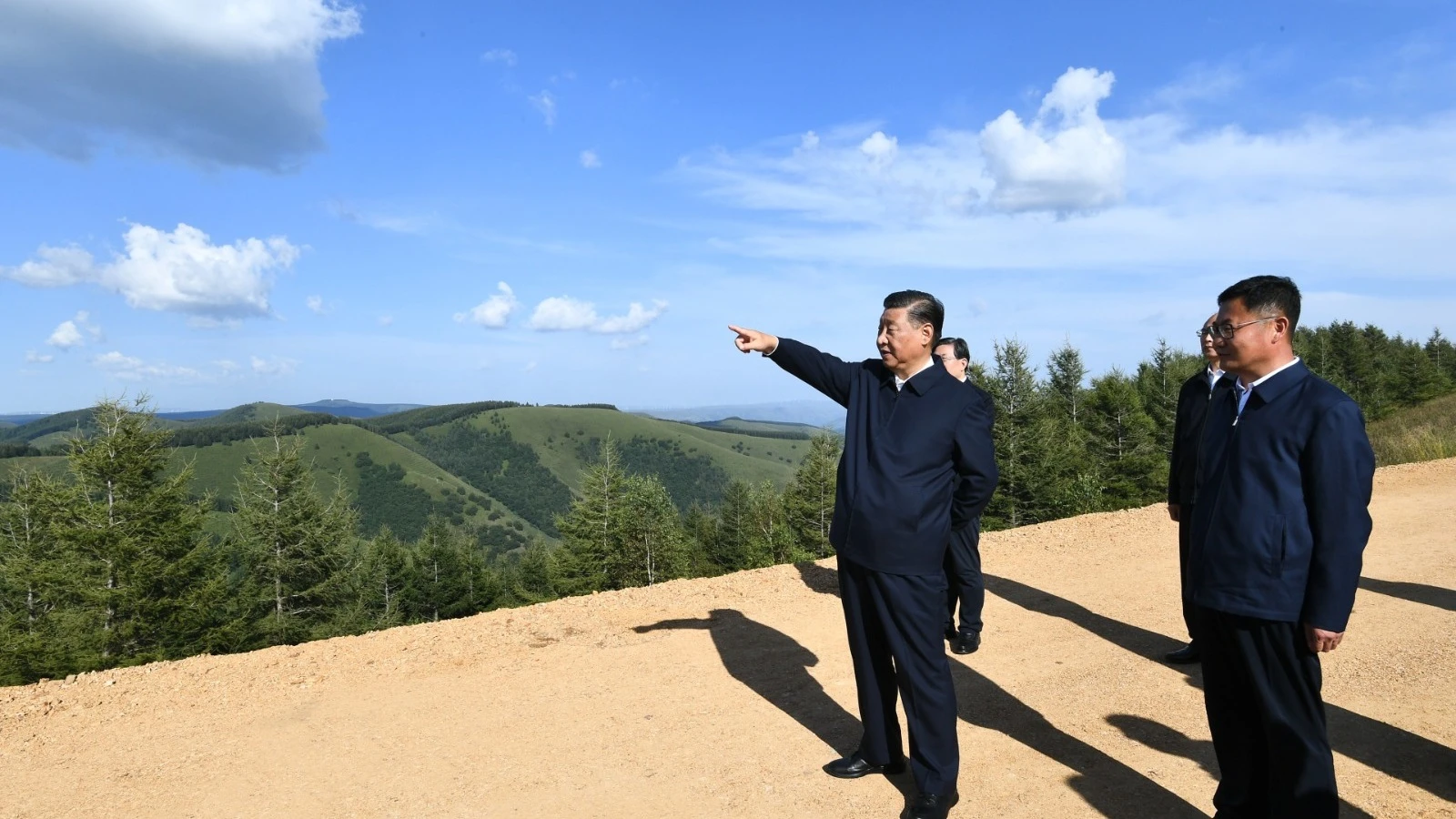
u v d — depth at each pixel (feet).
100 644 73.87
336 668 16.72
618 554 130.93
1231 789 9.21
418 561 143.95
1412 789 10.39
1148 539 27.55
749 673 15.90
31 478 92.99
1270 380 8.68
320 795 11.34
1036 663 16.15
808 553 132.57
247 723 14.08
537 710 14.33
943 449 10.32
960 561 15.96
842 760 11.64
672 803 10.84
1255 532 8.47
